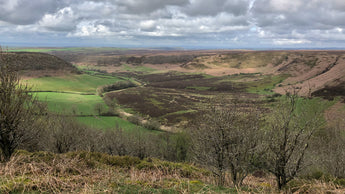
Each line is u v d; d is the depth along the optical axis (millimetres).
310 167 11078
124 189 5961
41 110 9438
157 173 8195
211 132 7758
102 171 7551
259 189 7578
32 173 6484
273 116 7328
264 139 7328
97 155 9719
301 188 7477
